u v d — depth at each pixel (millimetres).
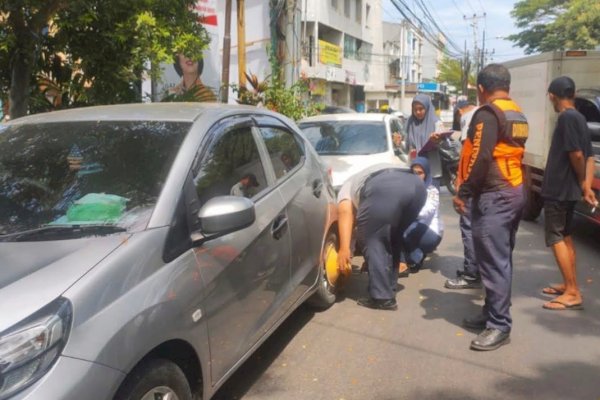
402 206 5121
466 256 5898
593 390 3863
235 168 3744
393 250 5465
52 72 7230
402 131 10125
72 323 2320
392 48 59969
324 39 40125
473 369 4168
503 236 4449
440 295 5730
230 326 3301
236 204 3074
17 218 2986
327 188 5301
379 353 4438
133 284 2611
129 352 2469
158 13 7078
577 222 9039
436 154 7387
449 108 73188
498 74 4516
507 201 4422
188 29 7438
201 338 2984
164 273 2777
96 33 6809
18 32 5828
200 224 3113
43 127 3684
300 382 3994
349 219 5359
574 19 33031
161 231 2859
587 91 8180
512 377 4047
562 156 5129
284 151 4664
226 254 3266
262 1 14219
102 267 2531
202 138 3473
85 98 7125
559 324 4977
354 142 8656
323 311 5312
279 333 4824
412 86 57000
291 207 4273
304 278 4523
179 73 13547
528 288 5922
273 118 4730
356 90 47250
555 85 5191
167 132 3457
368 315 5207
